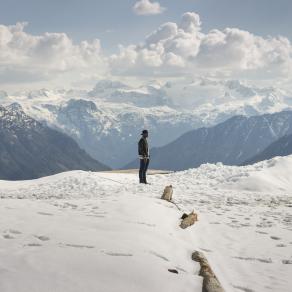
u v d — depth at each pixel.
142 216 12.68
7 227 9.55
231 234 12.77
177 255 9.05
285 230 13.73
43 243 8.09
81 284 5.96
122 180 30.61
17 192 25.16
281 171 30.11
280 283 8.01
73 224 10.66
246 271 8.84
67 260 6.93
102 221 11.36
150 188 24.41
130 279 6.47
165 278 6.80
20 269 6.27
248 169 31.41
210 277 7.37
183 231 12.43
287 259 9.89
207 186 28.05
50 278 6.01
